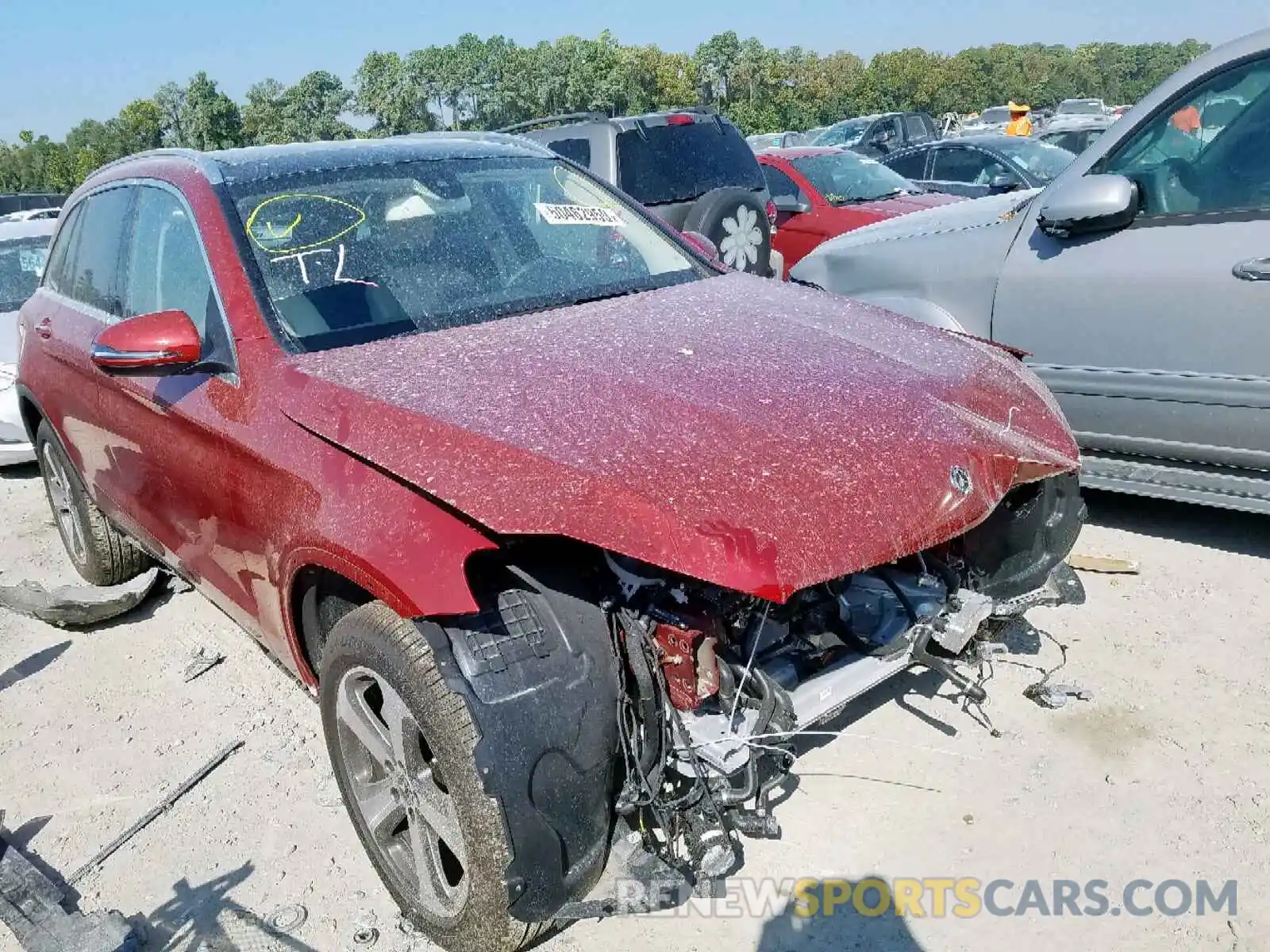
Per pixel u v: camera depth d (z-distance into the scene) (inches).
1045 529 127.3
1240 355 148.9
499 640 87.1
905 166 498.6
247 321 117.6
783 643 101.9
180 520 136.2
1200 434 156.3
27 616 187.3
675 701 91.5
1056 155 465.1
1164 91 162.9
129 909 111.7
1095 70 6683.1
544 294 133.6
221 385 118.0
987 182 458.6
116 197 158.6
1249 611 148.7
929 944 97.4
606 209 155.6
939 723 128.5
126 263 150.0
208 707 151.4
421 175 145.1
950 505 93.8
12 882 113.0
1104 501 194.1
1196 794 113.0
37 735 148.4
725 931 101.0
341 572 96.4
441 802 94.1
